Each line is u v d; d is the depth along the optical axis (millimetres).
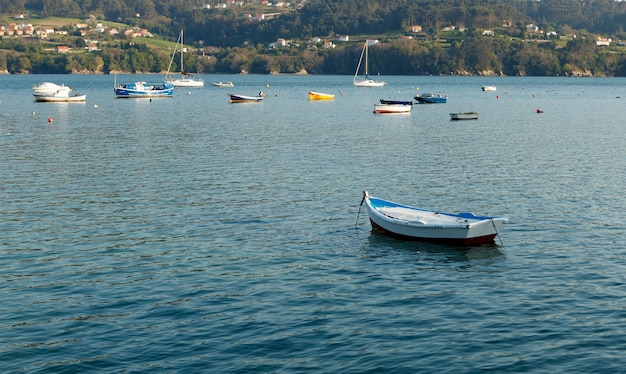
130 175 60750
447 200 51000
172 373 24375
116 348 26297
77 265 35875
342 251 38812
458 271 35312
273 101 177125
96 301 30922
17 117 122500
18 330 27875
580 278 34031
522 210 47875
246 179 58844
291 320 28828
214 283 33281
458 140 88438
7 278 33906
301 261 36875
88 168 64500
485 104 169500
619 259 36969
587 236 41406
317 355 25688
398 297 31547
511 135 94812
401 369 24625
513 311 29812
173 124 109875
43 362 25219
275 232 42375
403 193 53406
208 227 43312
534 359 25344
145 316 29234
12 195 52281
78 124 109188
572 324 28375
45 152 75438
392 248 39500
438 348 26250
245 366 24844
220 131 98812
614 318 28953
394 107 135500
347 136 92562
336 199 51312
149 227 43188
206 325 28312
